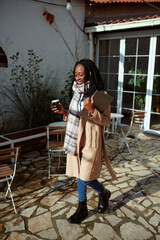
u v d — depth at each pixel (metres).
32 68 5.64
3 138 4.20
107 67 6.87
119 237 2.25
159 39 5.65
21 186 3.30
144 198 2.95
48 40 5.95
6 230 2.36
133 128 4.83
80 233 2.30
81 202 2.42
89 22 6.72
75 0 6.40
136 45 6.10
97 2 6.21
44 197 2.99
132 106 6.47
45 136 4.94
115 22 6.02
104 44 6.80
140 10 6.14
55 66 6.23
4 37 5.00
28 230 2.35
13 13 5.10
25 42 5.43
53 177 3.58
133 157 4.46
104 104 1.95
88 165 2.16
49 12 5.85
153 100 6.04
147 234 2.29
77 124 2.20
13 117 5.30
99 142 2.19
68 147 2.23
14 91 5.27
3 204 2.84
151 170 3.84
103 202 2.56
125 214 2.61
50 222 2.48
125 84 6.52
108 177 3.56
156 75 5.87
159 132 6.02
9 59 5.14
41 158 4.38
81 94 2.18
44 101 5.36
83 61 2.13
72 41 6.58
